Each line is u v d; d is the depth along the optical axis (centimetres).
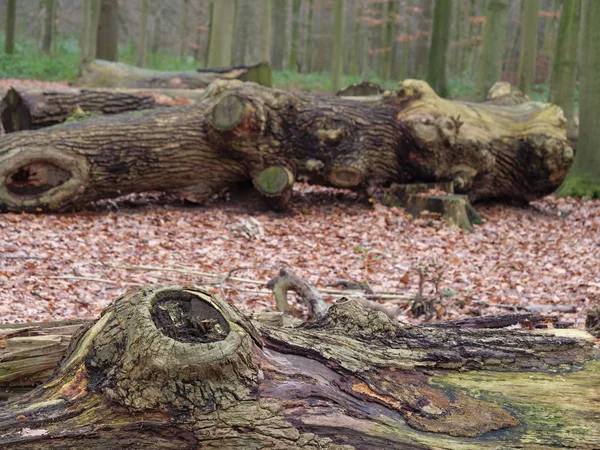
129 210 1002
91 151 937
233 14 1706
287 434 234
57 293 587
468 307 618
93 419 235
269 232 914
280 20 3438
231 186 1101
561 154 1064
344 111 1036
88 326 269
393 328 304
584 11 1238
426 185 1046
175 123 984
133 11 4691
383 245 879
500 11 1780
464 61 3512
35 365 294
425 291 666
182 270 691
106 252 756
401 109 1053
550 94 1515
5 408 247
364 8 3547
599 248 884
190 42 4103
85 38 2327
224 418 235
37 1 4731
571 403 265
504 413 257
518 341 303
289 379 252
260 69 1388
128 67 1374
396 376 273
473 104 1112
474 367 286
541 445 242
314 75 3084
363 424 241
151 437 233
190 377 237
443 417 253
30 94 1120
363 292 633
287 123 1020
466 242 907
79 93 1138
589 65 1237
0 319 495
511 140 1079
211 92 1058
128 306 258
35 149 915
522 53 1723
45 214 923
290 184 1012
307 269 747
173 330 246
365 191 1080
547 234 981
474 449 238
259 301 607
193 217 966
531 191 1114
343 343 286
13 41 2855
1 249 716
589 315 385
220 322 258
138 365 237
